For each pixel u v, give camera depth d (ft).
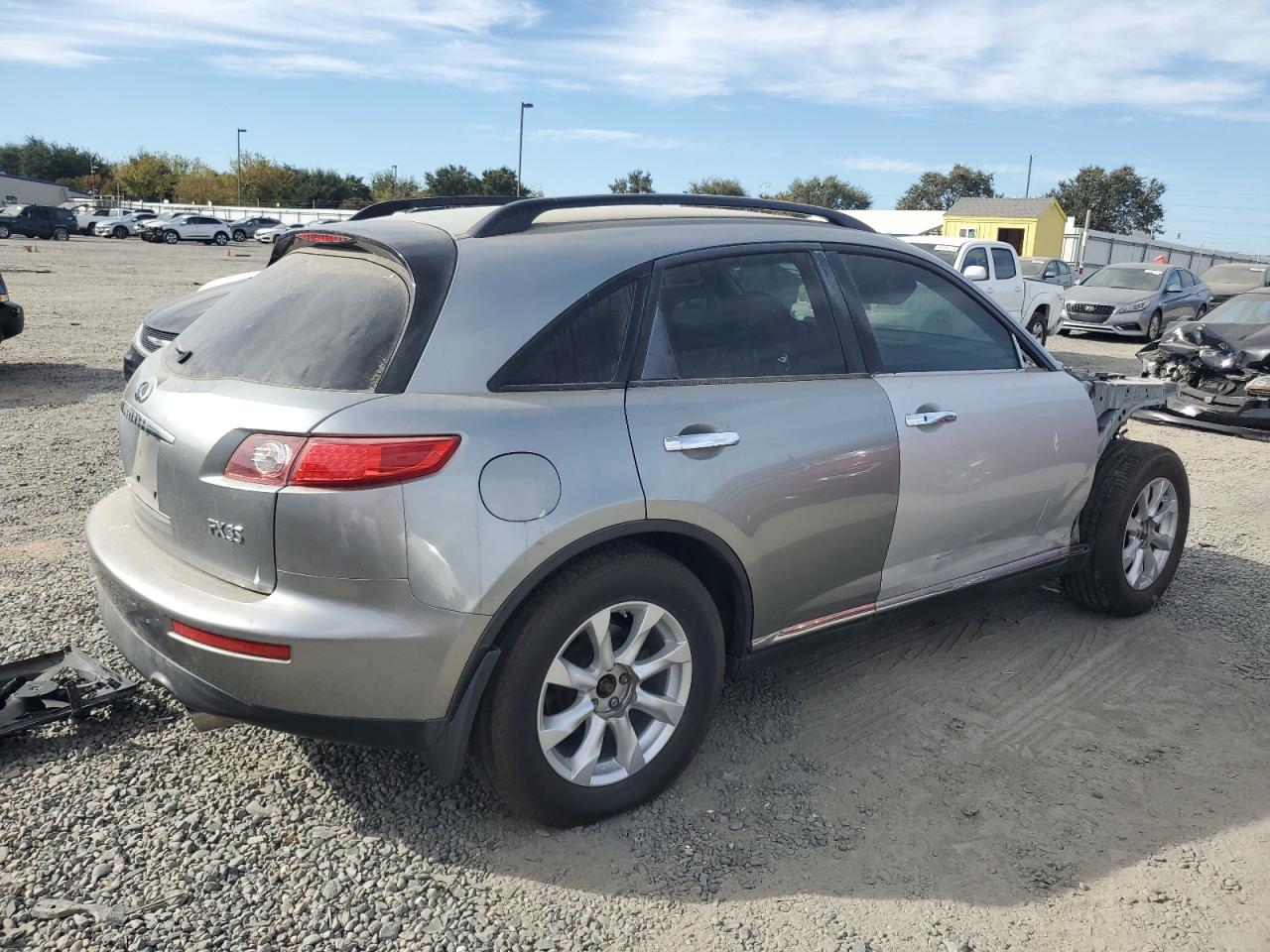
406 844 9.10
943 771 10.69
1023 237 153.17
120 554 9.34
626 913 8.33
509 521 8.30
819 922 8.30
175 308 23.56
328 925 8.03
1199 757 11.15
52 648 12.46
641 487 9.00
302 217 219.20
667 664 9.59
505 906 8.36
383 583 8.04
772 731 11.43
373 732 8.36
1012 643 14.10
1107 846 9.46
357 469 7.91
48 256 105.91
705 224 10.75
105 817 9.27
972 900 8.64
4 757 10.20
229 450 8.32
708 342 10.11
